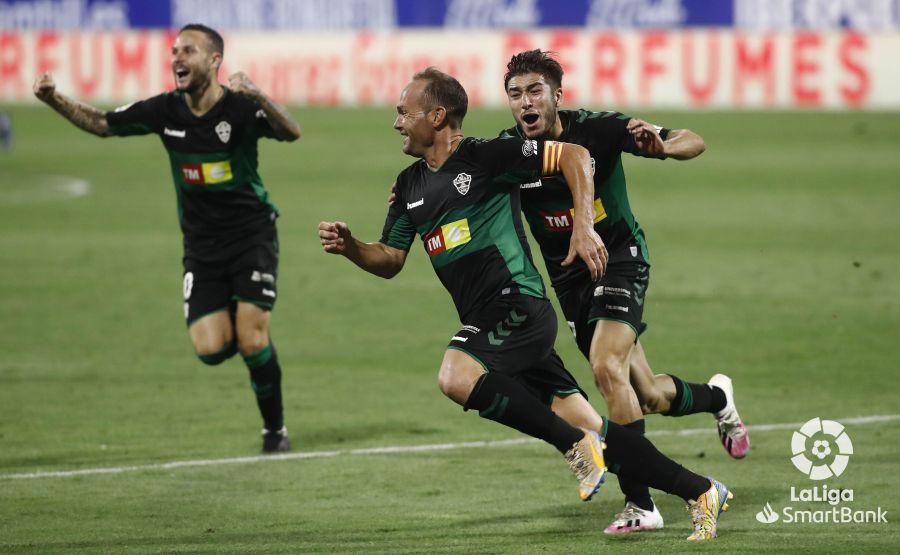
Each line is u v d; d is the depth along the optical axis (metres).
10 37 122.00
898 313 39.97
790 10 104.94
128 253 53.12
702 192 69.25
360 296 44.44
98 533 20.62
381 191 69.56
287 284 46.66
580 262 22.50
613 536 20.14
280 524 21.14
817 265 48.69
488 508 22.05
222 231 26.97
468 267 19.73
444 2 113.19
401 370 33.94
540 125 21.36
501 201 19.77
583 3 109.75
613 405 21.31
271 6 118.00
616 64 106.00
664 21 107.69
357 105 114.69
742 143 86.94
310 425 28.50
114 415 29.36
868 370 32.72
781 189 69.25
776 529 20.33
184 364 34.81
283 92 117.06
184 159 26.91
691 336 37.16
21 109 117.62
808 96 103.50
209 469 24.92
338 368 34.19
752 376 32.31
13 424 28.53
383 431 27.89
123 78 118.38
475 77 110.06
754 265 48.88
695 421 28.56
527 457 25.66
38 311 42.03
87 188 73.12
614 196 22.30
